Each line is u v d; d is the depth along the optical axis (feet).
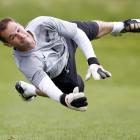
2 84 208.23
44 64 62.75
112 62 272.72
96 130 101.71
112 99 166.50
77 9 413.59
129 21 70.18
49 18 63.67
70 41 66.85
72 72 66.69
